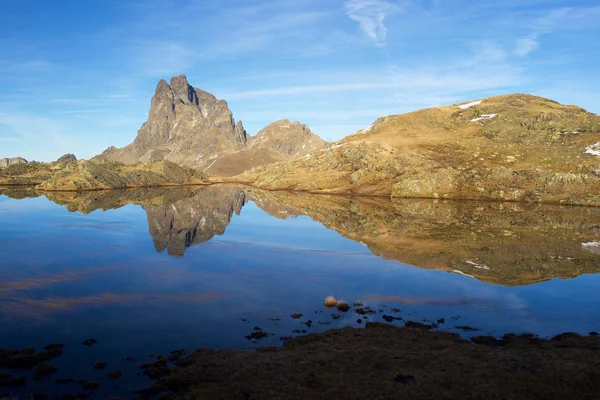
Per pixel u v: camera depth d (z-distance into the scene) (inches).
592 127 5984.3
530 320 1196.5
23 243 2332.7
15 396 734.5
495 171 5147.6
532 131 6392.7
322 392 685.9
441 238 2507.4
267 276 1678.2
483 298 1398.9
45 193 6525.6
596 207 4040.4
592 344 967.6
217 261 1953.7
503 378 721.0
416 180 5334.6
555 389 676.7
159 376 818.2
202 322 1152.2
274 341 1018.1
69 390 762.8
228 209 4367.6
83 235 2640.3
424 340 989.8
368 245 2331.4
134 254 2101.4
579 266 1828.2
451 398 653.9
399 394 668.1
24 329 1082.1
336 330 1072.2
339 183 6451.8
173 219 3518.7
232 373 786.8
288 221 3430.1
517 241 2391.7
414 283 1573.6
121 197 5885.8
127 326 1113.4
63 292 1427.2
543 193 4557.1
